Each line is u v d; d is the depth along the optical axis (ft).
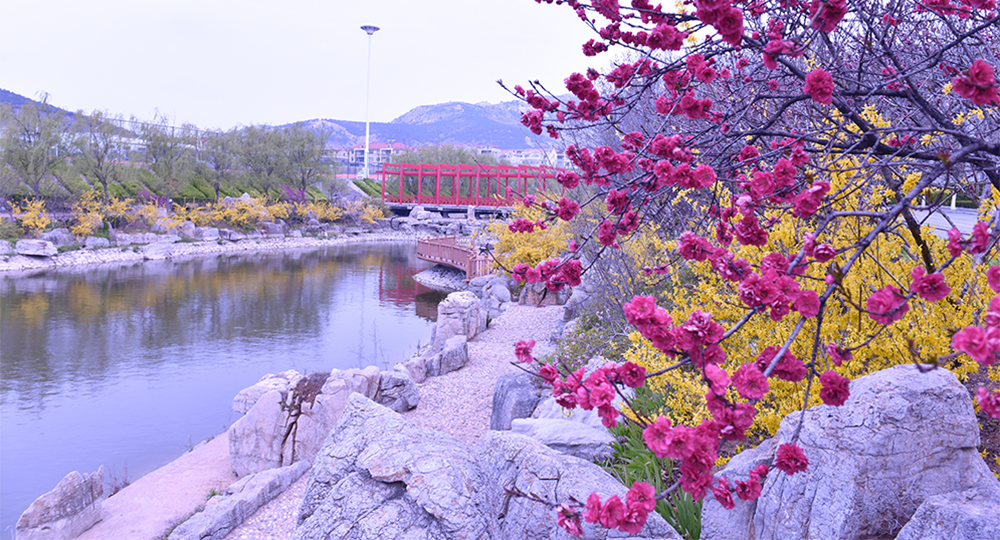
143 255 147.23
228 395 53.36
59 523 25.84
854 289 11.93
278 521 26.61
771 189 6.04
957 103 11.10
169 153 192.54
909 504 11.14
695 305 15.06
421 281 121.49
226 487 31.42
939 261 11.93
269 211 207.51
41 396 52.49
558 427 21.58
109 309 88.94
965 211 36.99
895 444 11.16
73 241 141.18
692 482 4.84
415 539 11.82
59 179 154.20
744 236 6.10
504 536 13.60
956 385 11.54
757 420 14.30
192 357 65.62
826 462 11.73
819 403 12.95
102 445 42.39
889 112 12.78
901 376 11.67
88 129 163.43
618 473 18.19
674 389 17.24
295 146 239.91
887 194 9.34
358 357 65.62
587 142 23.44
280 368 61.87
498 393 33.68
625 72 8.79
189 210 191.01
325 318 86.48
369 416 15.52
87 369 60.59
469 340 56.80
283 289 110.42
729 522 13.16
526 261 80.18
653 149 7.18
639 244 31.76
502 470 14.76
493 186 288.92
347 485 13.28
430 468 12.76
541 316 66.18
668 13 7.22
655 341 5.09
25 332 74.18
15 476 37.60
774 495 12.41
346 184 274.36
